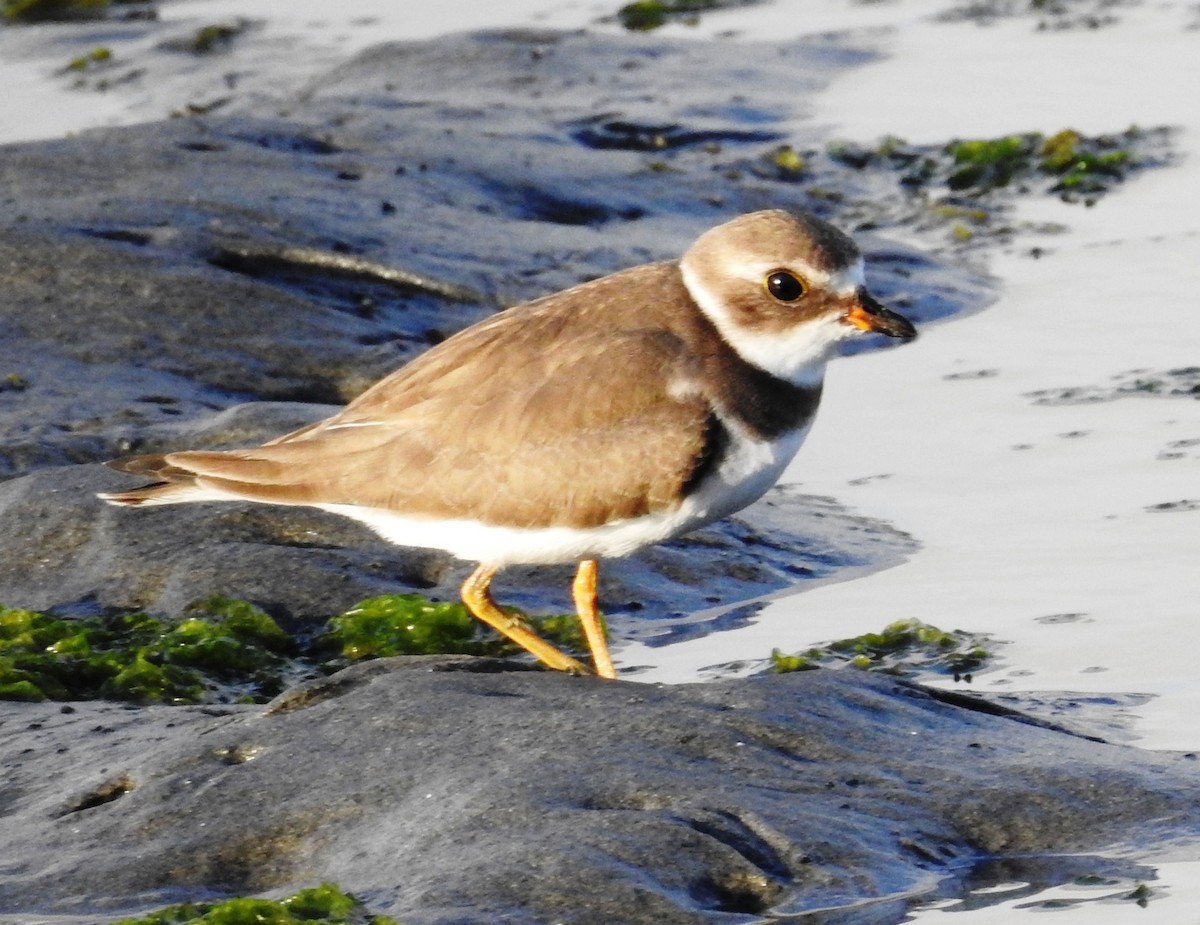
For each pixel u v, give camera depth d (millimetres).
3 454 14047
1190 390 15766
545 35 26781
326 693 9750
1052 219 20719
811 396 10680
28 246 16953
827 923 7852
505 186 20094
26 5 31703
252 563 12461
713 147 22781
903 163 22469
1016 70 25359
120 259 16875
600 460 10211
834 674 9758
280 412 14289
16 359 15570
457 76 25391
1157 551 12742
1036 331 17594
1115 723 10133
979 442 15156
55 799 9094
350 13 30766
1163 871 8258
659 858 8023
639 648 11977
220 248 17359
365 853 8234
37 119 26578
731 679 9883
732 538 13484
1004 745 9195
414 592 12461
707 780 8602
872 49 26906
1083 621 11750
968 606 12195
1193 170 21641
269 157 19750
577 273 17938
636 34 27172
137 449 14094
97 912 8055
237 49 29031
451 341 10734
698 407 10273
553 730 9000
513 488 10266
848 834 8344
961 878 8211
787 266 10406
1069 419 15422
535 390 10297
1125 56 25469
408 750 8898
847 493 14438
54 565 12617
